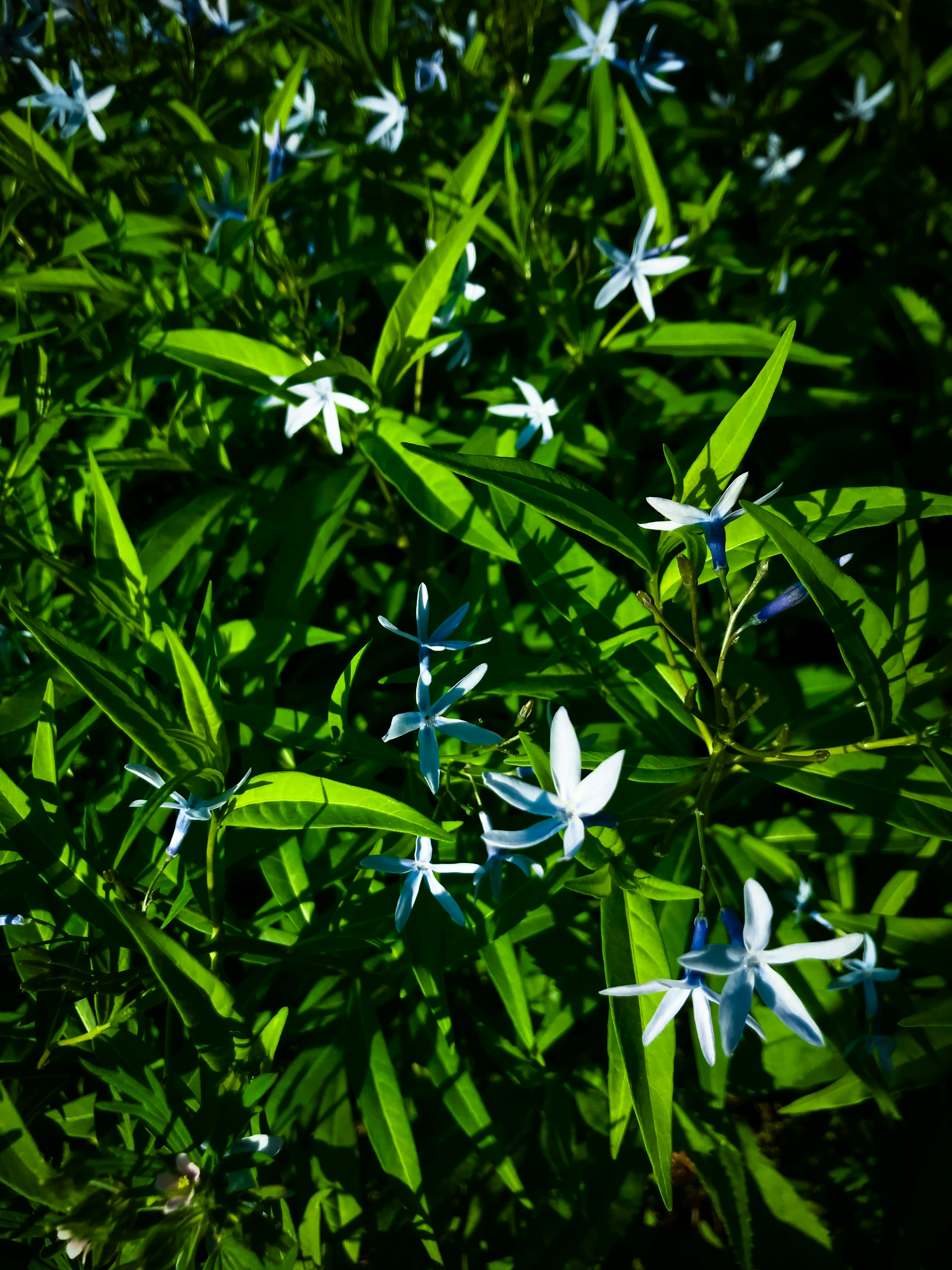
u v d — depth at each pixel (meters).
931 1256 0.25
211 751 0.19
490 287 0.33
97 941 0.21
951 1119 0.24
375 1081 0.23
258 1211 0.19
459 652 0.24
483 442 0.26
